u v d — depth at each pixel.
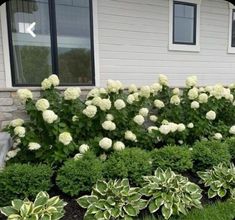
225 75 6.32
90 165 2.54
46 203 2.22
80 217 2.33
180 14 5.54
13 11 4.05
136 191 2.45
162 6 5.27
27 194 2.37
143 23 5.12
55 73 4.43
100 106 3.29
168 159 2.79
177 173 2.82
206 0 5.75
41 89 3.97
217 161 2.93
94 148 3.03
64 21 4.39
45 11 4.23
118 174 2.56
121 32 4.93
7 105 4.02
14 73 4.18
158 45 5.35
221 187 2.70
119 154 2.75
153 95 4.27
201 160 2.97
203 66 5.96
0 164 2.87
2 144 3.46
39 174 2.45
